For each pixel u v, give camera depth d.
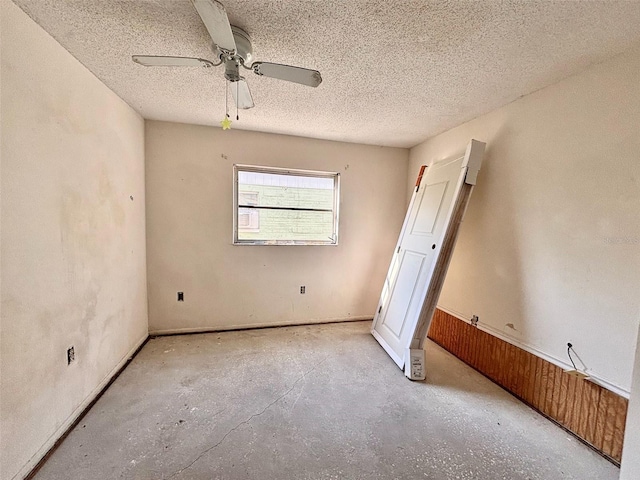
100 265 2.05
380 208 3.69
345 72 1.87
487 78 1.90
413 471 1.47
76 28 1.48
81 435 1.66
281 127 3.00
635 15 1.29
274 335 3.19
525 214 2.12
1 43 1.24
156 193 2.95
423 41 1.54
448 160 2.81
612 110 1.60
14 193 1.31
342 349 2.88
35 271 1.44
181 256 3.08
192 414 1.86
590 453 1.61
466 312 2.68
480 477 1.44
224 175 3.12
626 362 1.53
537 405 1.98
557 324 1.88
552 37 1.47
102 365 2.09
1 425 1.25
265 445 1.62
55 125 1.58
